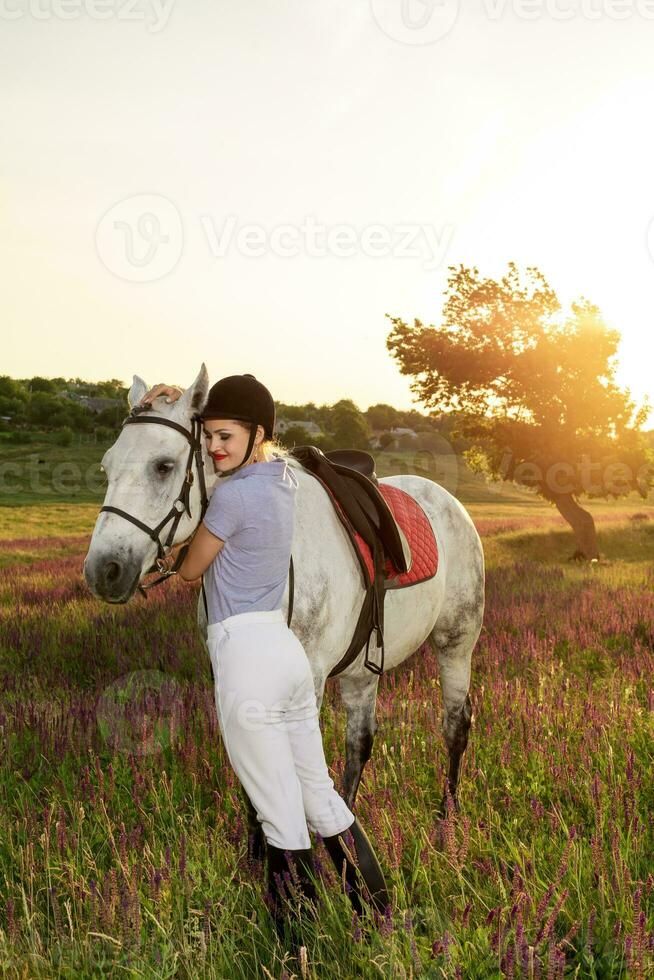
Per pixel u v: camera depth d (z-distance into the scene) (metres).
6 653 6.95
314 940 2.33
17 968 2.29
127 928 2.31
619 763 3.76
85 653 6.71
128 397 2.98
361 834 2.49
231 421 2.48
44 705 4.82
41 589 10.55
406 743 4.12
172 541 2.72
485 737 4.32
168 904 2.53
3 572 12.98
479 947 2.26
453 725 3.96
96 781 3.60
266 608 2.40
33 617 8.34
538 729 4.18
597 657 6.65
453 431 24.91
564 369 22.89
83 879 2.65
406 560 3.38
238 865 2.83
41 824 3.16
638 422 23.00
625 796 3.24
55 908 2.46
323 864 2.55
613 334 22.61
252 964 2.38
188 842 2.96
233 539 2.32
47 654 6.78
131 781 3.68
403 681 5.49
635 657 6.18
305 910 2.43
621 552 21.36
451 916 2.53
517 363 22.48
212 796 3.55
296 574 2.90
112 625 7.72
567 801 3.43
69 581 11.38
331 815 2.47
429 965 2.21
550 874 2.76
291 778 2.39
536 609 8.76
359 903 2.45
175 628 7.59
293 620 2.89
